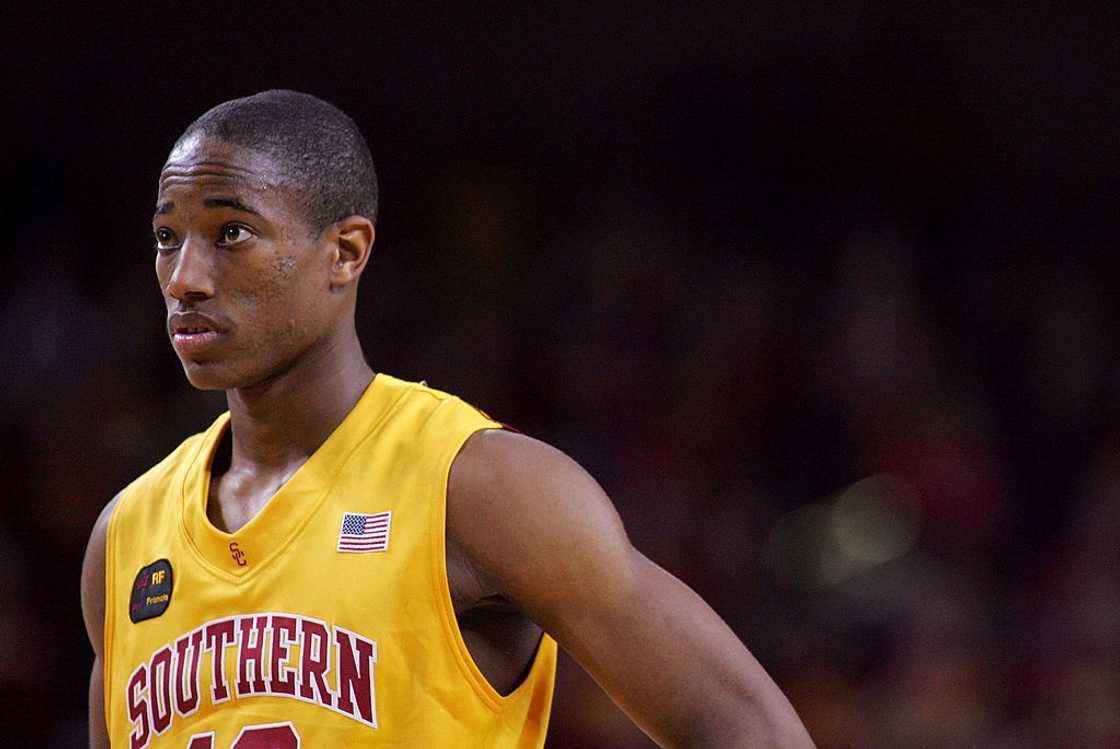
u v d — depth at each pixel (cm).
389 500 867
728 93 3544
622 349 3083
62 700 2497
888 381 3033
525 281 3309
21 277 3209
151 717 890
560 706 2392
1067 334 3209
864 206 3422
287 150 869
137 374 2897
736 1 3628
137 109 3512
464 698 850
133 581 924
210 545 893
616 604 853
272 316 866
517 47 3638
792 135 3494
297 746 839
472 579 861
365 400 908
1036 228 3475
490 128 3616
